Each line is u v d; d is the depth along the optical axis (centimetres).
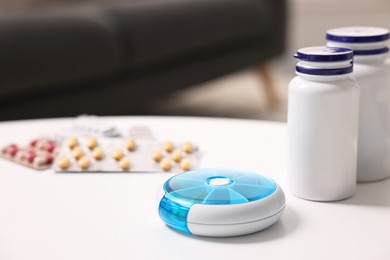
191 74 219
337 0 332
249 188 65
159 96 209
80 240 64
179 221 63
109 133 101
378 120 76
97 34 181
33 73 164
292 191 74
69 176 83
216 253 60
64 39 172
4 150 94
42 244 63
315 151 71
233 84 286
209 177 69
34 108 171
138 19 195
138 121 111
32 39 164
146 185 79
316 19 338
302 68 70
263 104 254
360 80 75
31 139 102
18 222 68
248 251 60
